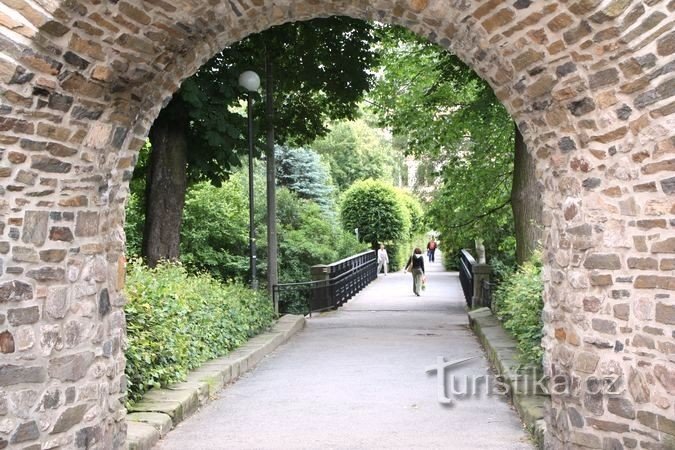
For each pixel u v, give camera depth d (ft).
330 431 20.11
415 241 142.31
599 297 16.55
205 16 16.70
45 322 15.43
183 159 38.40
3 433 14.56
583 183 16.87
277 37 44.68
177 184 38.06
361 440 19.17
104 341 17.19
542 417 19.47
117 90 16.12
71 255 16.11
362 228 112.57
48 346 15.44
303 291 58.23
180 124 38.24
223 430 20.34
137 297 23.40
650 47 14.39
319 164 91.76
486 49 17.67
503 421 21.11
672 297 14.83
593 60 15.47
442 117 56.49
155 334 23.27
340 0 17.92
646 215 15.43
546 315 18.81
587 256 16.78
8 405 14.69
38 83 14.28
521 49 16.62
